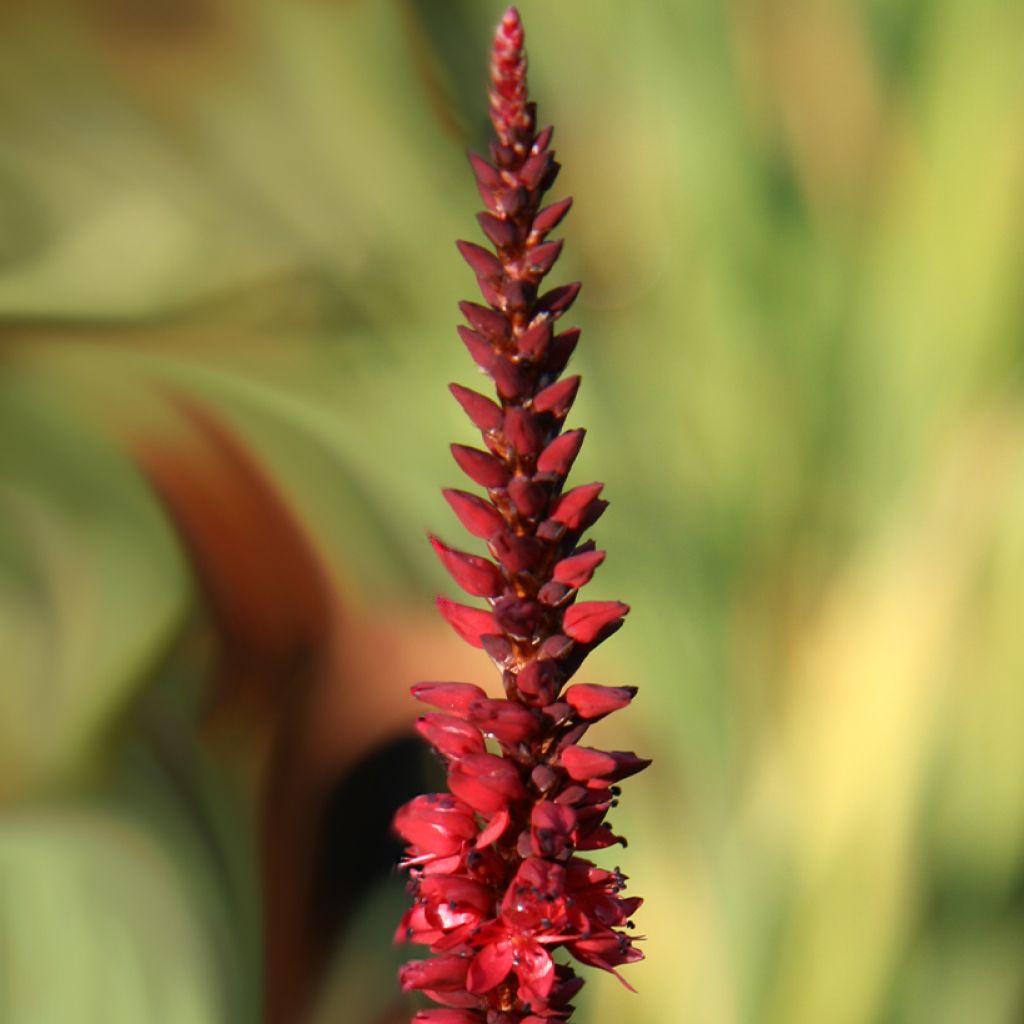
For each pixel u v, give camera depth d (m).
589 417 0.68
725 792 0.68
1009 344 0.67
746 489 0.68
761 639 0.68
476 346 0.41
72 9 0.71
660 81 0.69
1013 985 0.65
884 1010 0.65
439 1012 0.41
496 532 0.41
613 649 0.69
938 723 0.66
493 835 0.41
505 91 0.41
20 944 0.67
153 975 0.68
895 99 0.68
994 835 0.65
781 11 0.68
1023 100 0.67
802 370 0.68
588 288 0.69
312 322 0.71
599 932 0.41
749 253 0.68
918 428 0.67
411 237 0.70
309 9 0.70
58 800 0.71
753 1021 0.65
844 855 0.66
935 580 0.66
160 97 0.71
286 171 0.71
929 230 0.67
